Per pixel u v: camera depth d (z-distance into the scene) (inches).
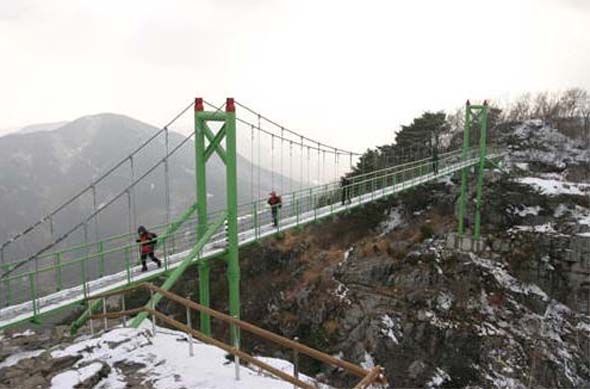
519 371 942.4
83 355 381.4
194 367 352.2
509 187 1331.2
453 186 1493.6
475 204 1320.1
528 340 990.4
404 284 1178.0
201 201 714.2
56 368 359.3
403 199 1552.7
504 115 2196.1
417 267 1194.6
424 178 1241.4
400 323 1096.2
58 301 517.3
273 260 1537.9
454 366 985.5
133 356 376.5
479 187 1320.1
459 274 1149.1
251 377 335.9
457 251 1224.8
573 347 987.3
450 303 1087.6
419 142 1814.7
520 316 1043.3
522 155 1708.9
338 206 1011.9
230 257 692.7
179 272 615.8
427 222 1437.0
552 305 1071.6
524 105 2220.7
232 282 695.1
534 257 1116.5
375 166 1652.3
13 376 348.2
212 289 1470.2
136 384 326.6
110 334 429.7
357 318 1160.8
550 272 1087.0
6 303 513.0
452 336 1022.4
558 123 1846.7
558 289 1077.1
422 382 989.2
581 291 1050.7
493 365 959.6
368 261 1306.6
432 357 1027.9
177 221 705.6
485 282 1118.4
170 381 329.4
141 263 659.4
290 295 1374.3
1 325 456.1
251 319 1360.7
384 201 1528.1
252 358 316.5
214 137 708.0
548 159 1653.5
